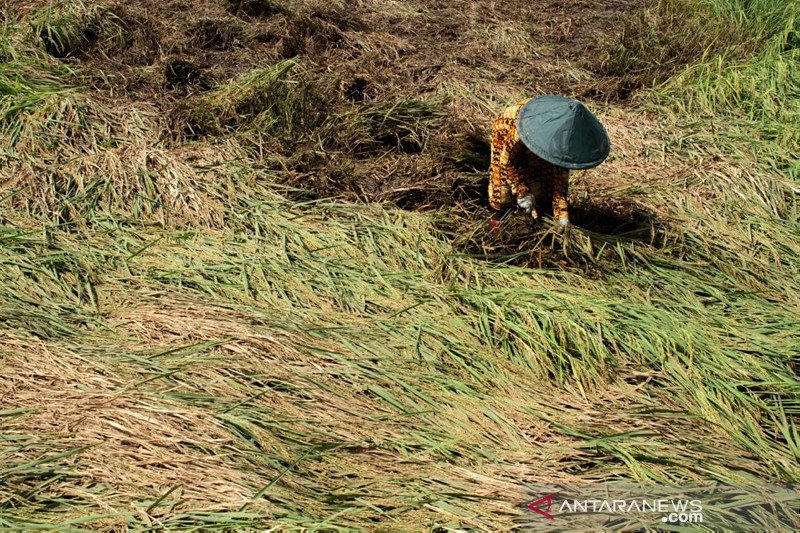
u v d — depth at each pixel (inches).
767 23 304.2
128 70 252.7
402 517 116.5
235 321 153.9
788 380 152.4
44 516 110.0
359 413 136.5
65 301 159.8
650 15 310.5
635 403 148.3
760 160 230.4
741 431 143.5
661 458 131.2
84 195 190.4
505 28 305.0
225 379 138.6
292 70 253.9
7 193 187.6
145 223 186.5
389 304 165.6
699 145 237.0
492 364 152.3
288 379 140.9
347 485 121.3
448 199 206.4
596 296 171.9
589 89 269.6
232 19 289.1
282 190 204.2
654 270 183.6
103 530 109.1
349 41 280.8
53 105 216.5
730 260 193.0
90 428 125.2
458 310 165.3
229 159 210.7
